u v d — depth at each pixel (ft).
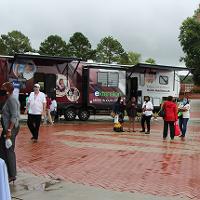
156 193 25.08
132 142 50.34
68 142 48.67
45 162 35.17
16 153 39.55
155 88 98.53
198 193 25.25
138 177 29.68
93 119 96.53
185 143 51.11
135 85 95.09
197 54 188.96
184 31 191.62
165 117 55.62
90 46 320.29
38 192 24.90
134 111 66.49
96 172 31.19
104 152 41.27
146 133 63.57
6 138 26.13
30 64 80.84
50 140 50.31
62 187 26.20
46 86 82.84
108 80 89.81
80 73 87.81
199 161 37.11
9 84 26.91
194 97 222.89
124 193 24.91
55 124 77.30
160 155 40.16
